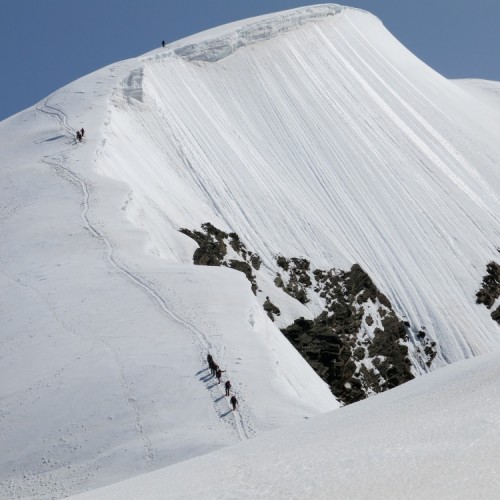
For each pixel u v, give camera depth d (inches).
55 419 1680.6
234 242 3922.2
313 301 3858.3
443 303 4222.4
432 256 4574.3
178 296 2183.8
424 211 4916.3
